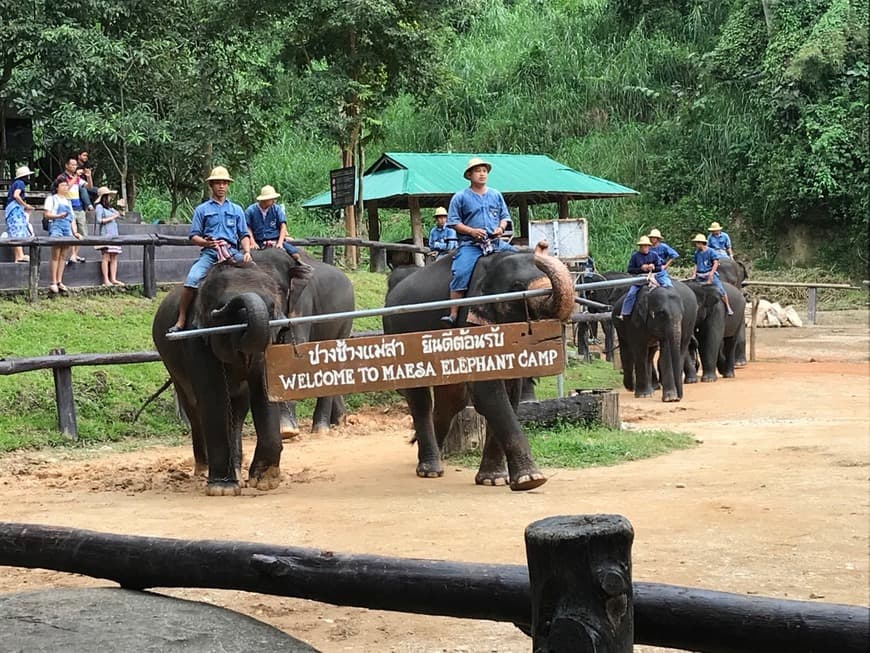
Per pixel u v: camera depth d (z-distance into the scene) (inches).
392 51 1010.7
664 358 693.3
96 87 904.9
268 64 1040.2
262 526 309.4
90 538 141.1
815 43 1556.3
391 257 1008.2
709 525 305.3
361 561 121.7
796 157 1592.0
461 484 394.6
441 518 320.5
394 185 1005.8
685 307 773.9
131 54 908.6
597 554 93.2
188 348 384.5
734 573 252.1
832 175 1567.4
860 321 1306.6
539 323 362.6
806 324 1277.1
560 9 2140.7
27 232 727.1
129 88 954.7
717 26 1923.0
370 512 331.6
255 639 116.6
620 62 1895.9
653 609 101.7
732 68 1715.1
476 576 114.1
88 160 998.4
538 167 1104.8
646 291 707.4
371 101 1033.5
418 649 202.8
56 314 659.4
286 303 396.2
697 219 1670.8
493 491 374.6
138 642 115.3
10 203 727.1
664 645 103.2
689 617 100.4
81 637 117.1
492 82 1909.4
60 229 717.3
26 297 674.8
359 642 207.8
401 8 1005.2
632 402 693.3
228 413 381.7
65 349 578.9
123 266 758.5
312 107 972.6
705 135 1726.1
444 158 1069.8
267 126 1045.8
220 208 393.4
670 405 663.8
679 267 1617.9
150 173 1083.3
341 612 227.9
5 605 130.3
